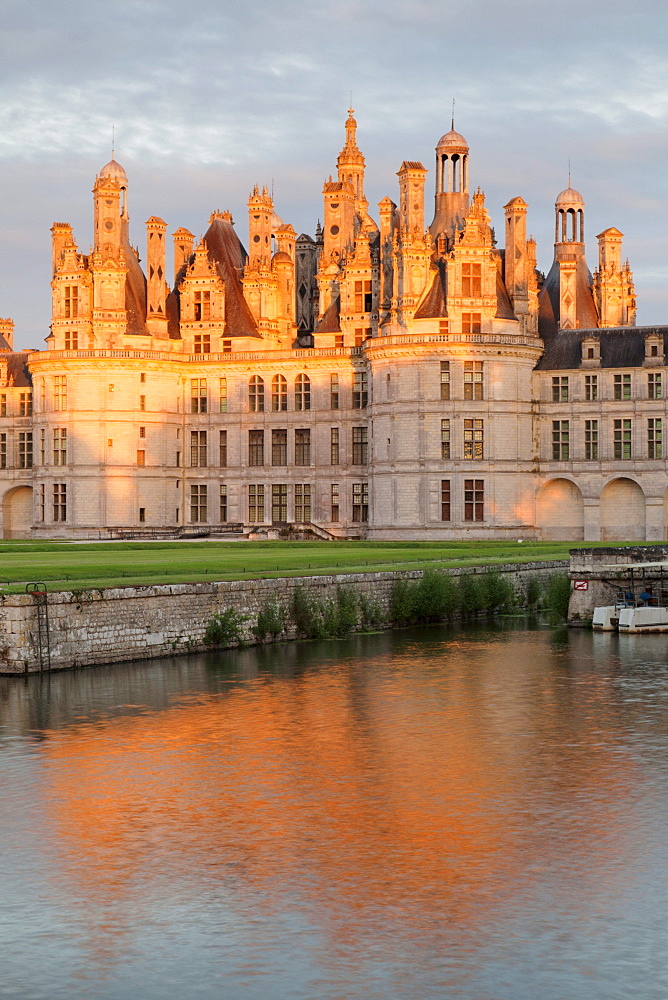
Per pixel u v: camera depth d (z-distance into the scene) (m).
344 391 147.00
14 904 33.31
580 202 159.12
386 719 52.88
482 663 66.25
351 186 156.50
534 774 44.41
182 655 67.50
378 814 39.97
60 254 150.50
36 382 151.12
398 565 87.56
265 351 149.62
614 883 34.31
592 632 78.06
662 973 29.41
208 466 152.75
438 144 146.12
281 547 116.00
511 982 29.03
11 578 71.44
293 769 45.19
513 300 139.38
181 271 159.75
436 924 31.84
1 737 49.81
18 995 28.67
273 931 31.55
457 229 142.88
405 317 136.12
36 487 151.62
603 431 137.38
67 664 62.22
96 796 42.00
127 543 125.50
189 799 41.66
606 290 157.88
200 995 28.59
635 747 48.03
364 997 28.44
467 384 135.38
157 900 33.44
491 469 135.25
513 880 34.53
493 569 88.06
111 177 148.62
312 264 173.88
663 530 135.75
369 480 141.25
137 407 148.50
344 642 73.19
